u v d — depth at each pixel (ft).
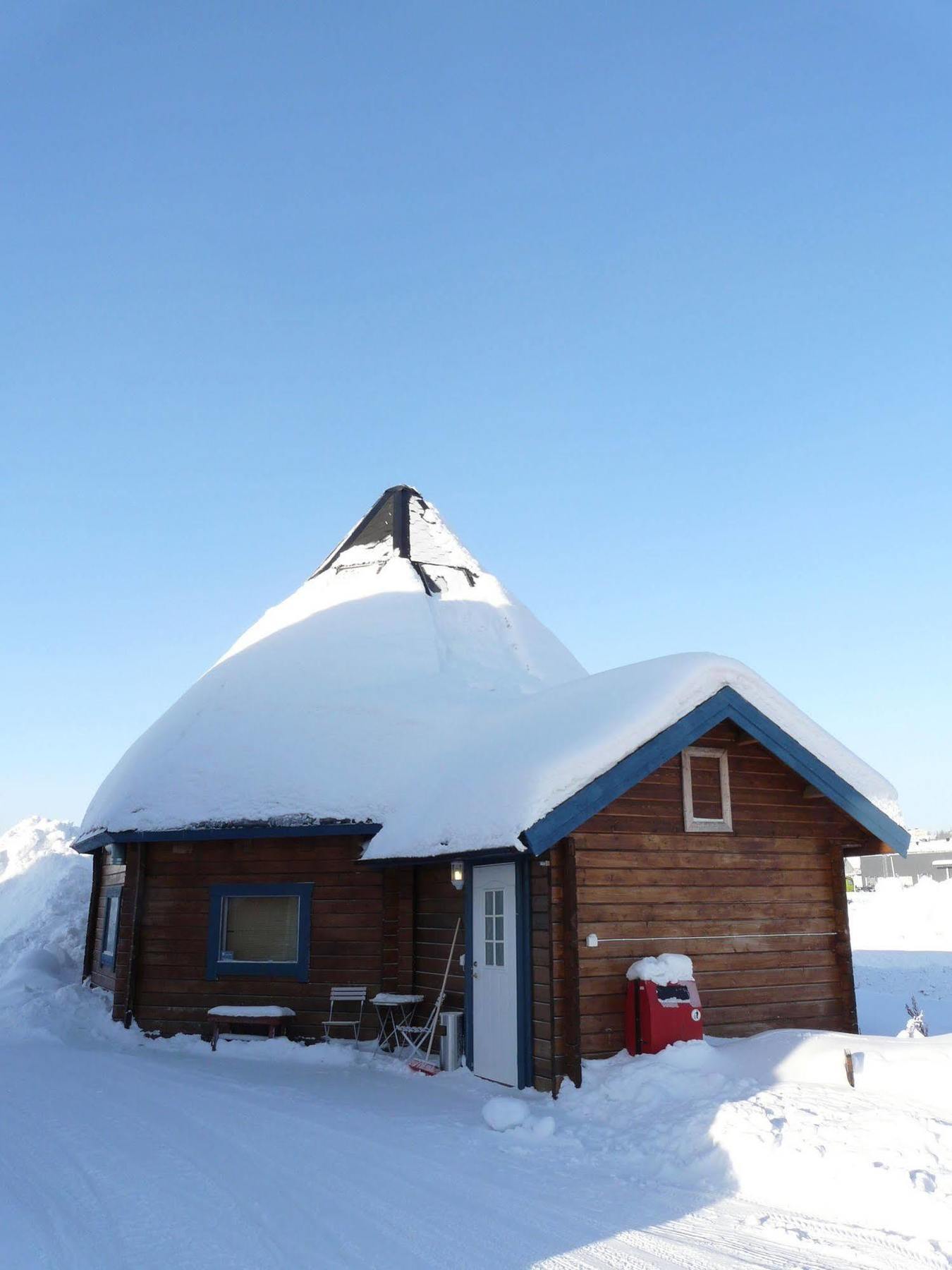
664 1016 27.61
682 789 32.12
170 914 41.78
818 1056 25.41
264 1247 15.96
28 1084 29.91
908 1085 22.86
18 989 47.57
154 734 48.29
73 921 59.93
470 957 32.58
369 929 39.11
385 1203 18.21
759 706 31.58
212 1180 19.53
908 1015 47.42
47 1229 16.74
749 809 33.27
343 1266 15.14
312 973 39.22
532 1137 22.95
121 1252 15.67
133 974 41.27
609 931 29.63
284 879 40.60
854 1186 17.97
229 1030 40.09
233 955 40.93
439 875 37.40
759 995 31.63
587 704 32.94
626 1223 17.19
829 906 33.94
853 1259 15.44
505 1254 15.69
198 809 40.70
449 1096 28.68
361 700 44.34
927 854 196.03
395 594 51.72
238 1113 25.79
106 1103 27.09
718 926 31.55
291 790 40.19
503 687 47.52
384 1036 37.58
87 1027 41.78
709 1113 22.15
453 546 58.39
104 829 42.37
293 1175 19.93
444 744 41.19
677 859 31.40
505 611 54.44
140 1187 19.12
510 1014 29.76
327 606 52.11
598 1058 28.43
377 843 37.04
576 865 28.96
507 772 31.32
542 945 28.63
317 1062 35.73
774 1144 19.81
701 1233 16.71
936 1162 18.31
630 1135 22.77
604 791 28.17
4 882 75.97
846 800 32.30
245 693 46.50
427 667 47.21
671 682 30.01
